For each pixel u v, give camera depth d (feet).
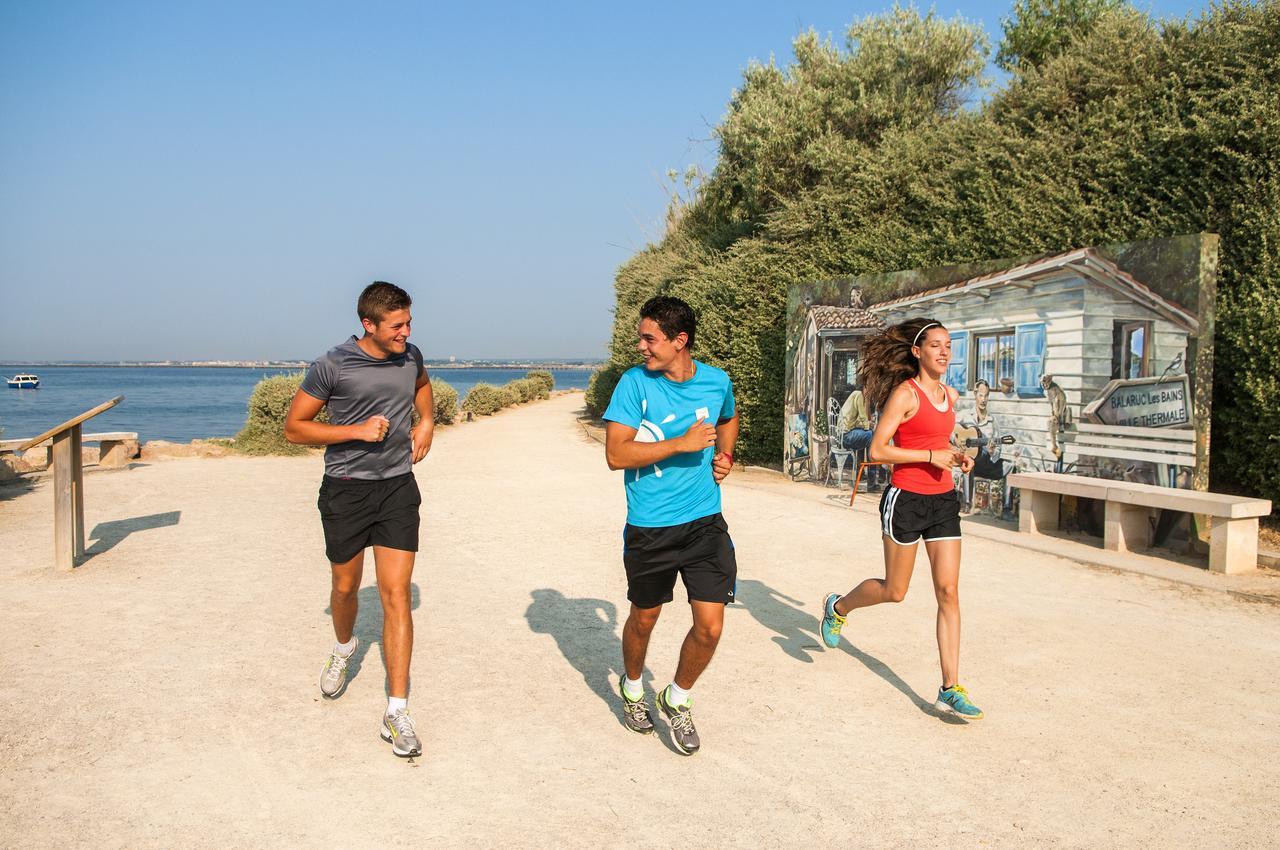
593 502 36.76
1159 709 14.83
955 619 14.44
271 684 15.81
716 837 10.78
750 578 23.84
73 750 13.00
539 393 162.30
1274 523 28.50
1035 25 52.65
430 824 11.02
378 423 13.23
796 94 56.65
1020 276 30.58
